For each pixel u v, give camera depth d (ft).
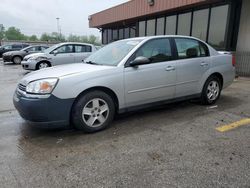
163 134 11.25
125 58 12.22
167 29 41.37
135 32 52.19
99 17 60.39
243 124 12.46
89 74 11.05
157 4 38.81
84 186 7.36
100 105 11.59
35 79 10.61
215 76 16.15
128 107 12.51
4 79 29.68
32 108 10.15
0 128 12.31
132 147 9.91
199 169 8.19
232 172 7.97
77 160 8.89
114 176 7.86
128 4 46.98
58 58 33.58
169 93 13.84
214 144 10.09
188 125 12.41
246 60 29.78
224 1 30.22
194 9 35.27
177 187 7.24
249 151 9.45
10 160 8.93
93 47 35.76
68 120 10.81
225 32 30.60
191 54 14.75
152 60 13.00
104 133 11.46
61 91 10.34
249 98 18.13
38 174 8.00
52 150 9.73
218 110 15.02
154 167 8.36
